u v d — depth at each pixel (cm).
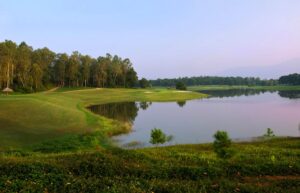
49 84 13675
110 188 1177
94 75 15250
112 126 4341
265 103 9056
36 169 1407
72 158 1659
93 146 3052
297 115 5931
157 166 1578
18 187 1165
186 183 1282
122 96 11119
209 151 2470
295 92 16925
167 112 6788
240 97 12494
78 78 14525
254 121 5216
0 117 3941
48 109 4944
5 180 1227
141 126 4728
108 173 1437
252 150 2412
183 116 6038
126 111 6994
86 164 1509
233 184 1268
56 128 3753
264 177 1462
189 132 4191
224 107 7875
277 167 1602
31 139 3167
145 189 1178
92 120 4722
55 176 1312
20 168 1399
